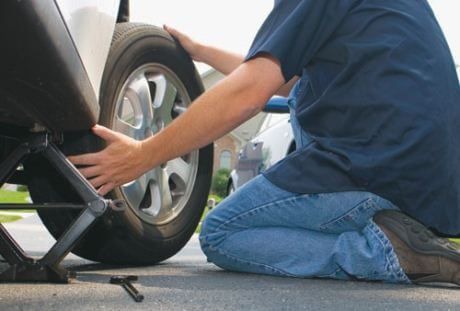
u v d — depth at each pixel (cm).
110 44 162
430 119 154
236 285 147
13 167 139
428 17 168
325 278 166
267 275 172
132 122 180
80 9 124
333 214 161
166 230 191
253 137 454
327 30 157
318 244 165
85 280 145
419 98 154
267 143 398
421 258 154
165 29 205
